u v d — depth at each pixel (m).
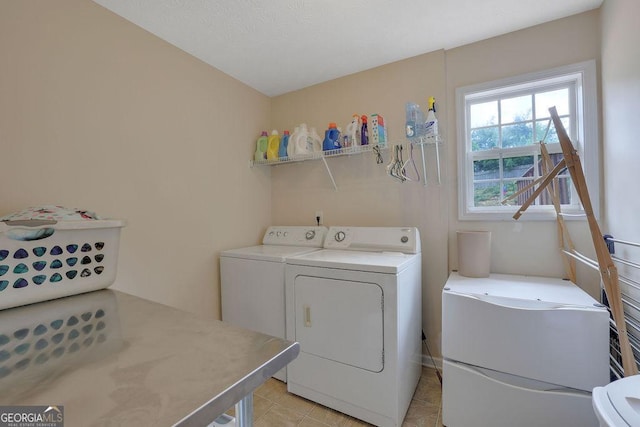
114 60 1.58
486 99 1.99
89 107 1.48
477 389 1.35
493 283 1.61
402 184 2.16
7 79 1.21
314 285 1.65
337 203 2.43
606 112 1.51
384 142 2.03
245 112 2.47
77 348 0.63
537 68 1.76
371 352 1.48
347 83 2.37
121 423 0.39
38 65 1.30
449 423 1.43
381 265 1.46
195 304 2.01
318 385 1.65
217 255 2.18
